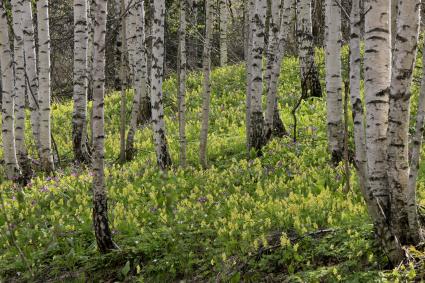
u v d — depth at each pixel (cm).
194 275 690
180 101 1207
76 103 1374
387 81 573
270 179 1020
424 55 550
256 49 1209
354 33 615
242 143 1358
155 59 1151
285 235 660
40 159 1285
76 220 908
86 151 1397
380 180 576
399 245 555
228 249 695
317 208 783
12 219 948
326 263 629
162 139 1170
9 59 1141
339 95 1073
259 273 643
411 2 539
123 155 1361
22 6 1276
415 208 564
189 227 812
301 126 1404
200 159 1213
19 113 1204
